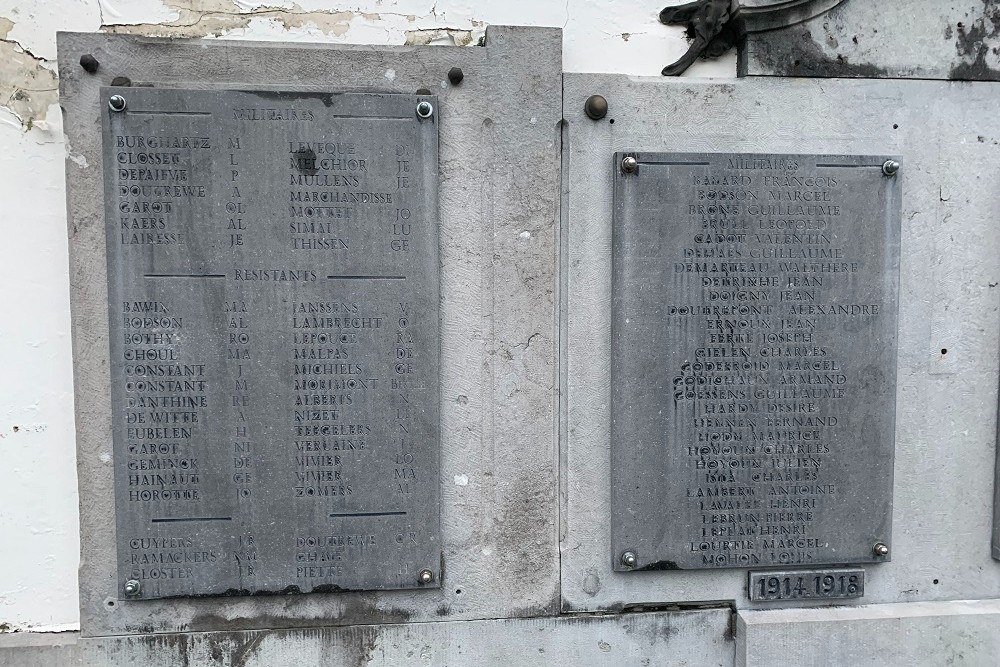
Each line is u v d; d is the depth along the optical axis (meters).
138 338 2.23
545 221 2.36
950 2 2.43
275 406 2.29
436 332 2.32
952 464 2.55
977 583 2.58
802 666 2.45
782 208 2.39
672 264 2.39
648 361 2.40
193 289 2.23
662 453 2.43
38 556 2.35
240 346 2.27
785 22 2.38
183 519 2.29
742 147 2.42
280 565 2.33
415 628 2.41
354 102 2.24
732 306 2.40
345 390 2.31
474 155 2.33
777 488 2.46
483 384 2.39
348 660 2.39
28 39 2.25
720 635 2.51
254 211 2.24
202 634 2.33
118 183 2.18
